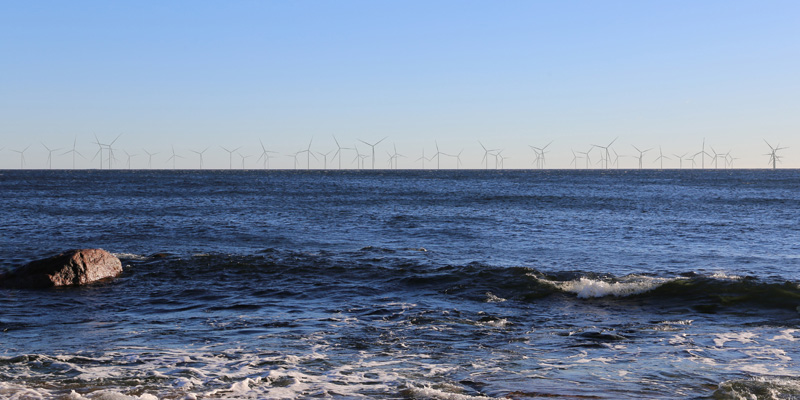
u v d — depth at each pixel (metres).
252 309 16.81
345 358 12.02
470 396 9.50
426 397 9.55
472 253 28.97
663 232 38.91
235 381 10.50
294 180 172.75
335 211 55.44
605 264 25.75
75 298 18.16
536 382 10.35
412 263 24.62
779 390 9.86
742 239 35.19
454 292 19.03
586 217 50.28
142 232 37.25
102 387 10.06
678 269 24.52
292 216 49.84
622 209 59.81
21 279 20.08
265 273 22.23
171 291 19.22
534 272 21.31
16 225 40.41
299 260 25.06
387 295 18.73
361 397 9.64
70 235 35.44
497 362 11.71
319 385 10.29
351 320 15.46
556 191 102.81
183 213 52.25
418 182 159.25
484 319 15.58
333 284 20.34
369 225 42.97
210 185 127.00
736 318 15.60
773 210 58.97
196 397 9.62
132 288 19.69
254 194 88.88
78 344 13.01
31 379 10.48
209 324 14.99
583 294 18.34
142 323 15.09
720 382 10.37
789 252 29.72
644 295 18.25
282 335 13.89
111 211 53.44
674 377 10.67
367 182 157.00
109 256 21.95
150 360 11.80
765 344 13.08
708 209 60.19
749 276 22.39
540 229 40.62
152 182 145.25
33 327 14.60
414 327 14.71
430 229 40.41
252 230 39.03
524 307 17.12
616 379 10.53
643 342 13.30
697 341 13.38
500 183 152.62
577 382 10.34
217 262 24.22
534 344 13.15
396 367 11.38
